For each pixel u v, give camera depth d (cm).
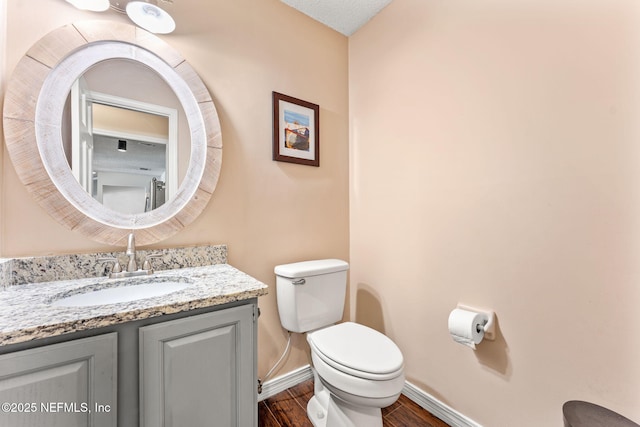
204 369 81
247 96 146
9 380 58
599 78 88
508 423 110
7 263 87
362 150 183
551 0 98
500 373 113
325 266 150
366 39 179
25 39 95
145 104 117
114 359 69
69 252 101
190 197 126
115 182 110
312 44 173
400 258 157
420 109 146
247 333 90
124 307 72
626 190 83
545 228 100
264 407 142
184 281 105
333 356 108
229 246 139
